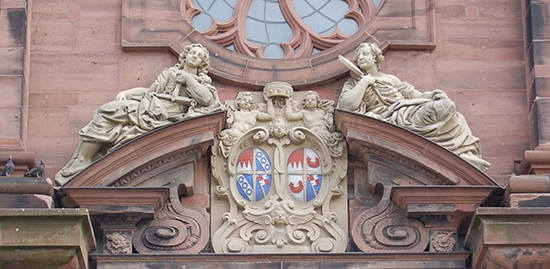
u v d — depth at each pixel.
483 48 20.80
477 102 20.45
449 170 18.88
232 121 19.73
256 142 19.64
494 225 17.75
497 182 19.91
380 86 19.78
